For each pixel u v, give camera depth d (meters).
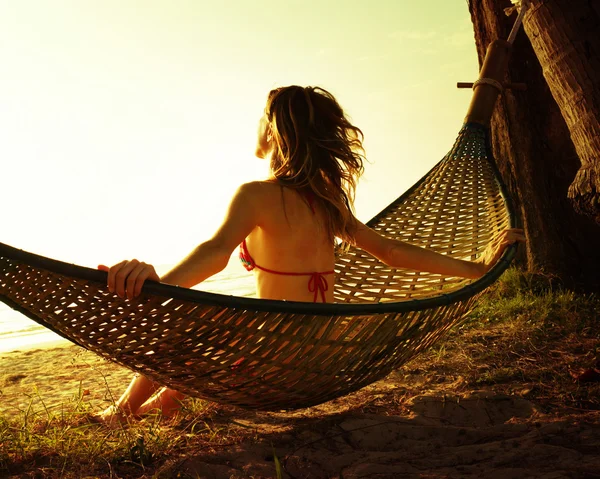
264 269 2.77
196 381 2.37
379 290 3.50
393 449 2.77
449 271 3.08
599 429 2.76
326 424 3.04
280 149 2.85
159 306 2.06
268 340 2.21
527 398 3.36
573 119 4.39
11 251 1.93
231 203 2.62
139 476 2.46
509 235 3.03
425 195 4.13
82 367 5.14
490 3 7.14
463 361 4.20
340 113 2.95
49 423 3.01
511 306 5.69
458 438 2.86
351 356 2.39
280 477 2.16
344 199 2.99
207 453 2.67
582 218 6.72
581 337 4.66
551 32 4.44
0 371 5.18
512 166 7.06
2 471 2.50
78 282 2.00
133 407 3.15
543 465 2.36
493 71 4.54
